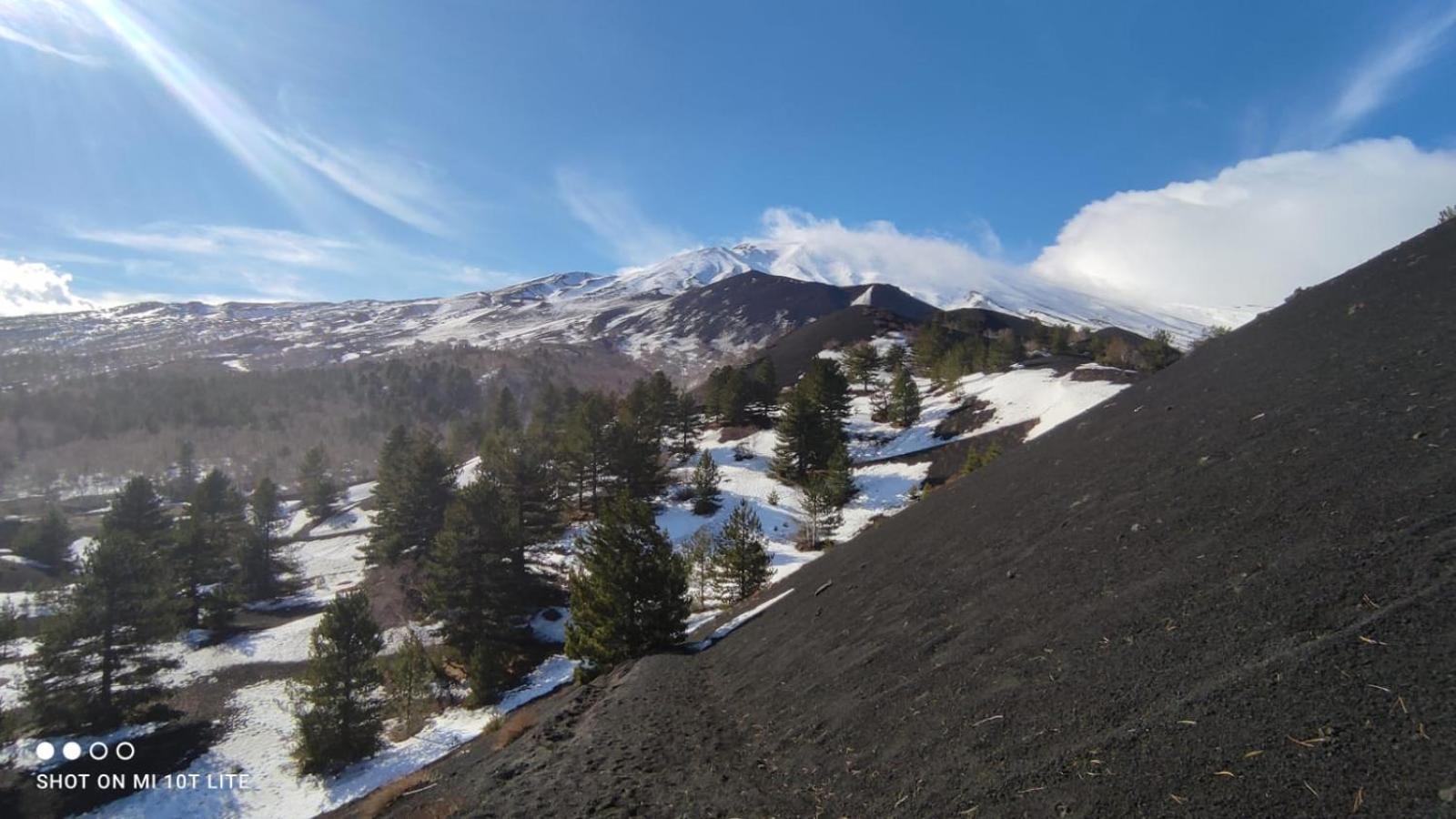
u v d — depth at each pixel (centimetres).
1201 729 359
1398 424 605
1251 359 1112
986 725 485
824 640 962
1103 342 7519
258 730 2831
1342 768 292
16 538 5472
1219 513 618
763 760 667
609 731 930
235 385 14312
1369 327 939
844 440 5634
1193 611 483
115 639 2873
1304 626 397
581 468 4975
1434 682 308
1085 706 441
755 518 3744
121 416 12138
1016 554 830
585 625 1873
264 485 4947
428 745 2464
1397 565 405
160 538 4097
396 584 4281
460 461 7450
